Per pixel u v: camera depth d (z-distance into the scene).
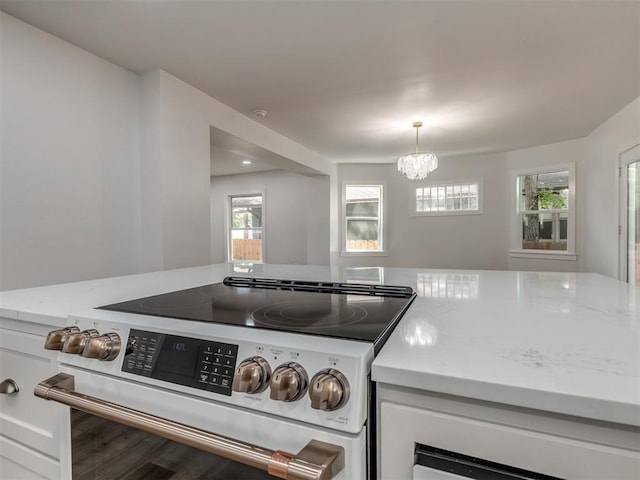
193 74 2.65
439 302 0.99
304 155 4.85
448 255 5.62
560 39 2.20
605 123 3.84
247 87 2.88
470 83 2.83
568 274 1.60
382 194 5.99
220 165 6.05
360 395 0.51
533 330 0.70
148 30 2.08
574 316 0.81
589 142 4.30
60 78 2.16
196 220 2.86
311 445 0.52
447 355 0.56
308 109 3.37
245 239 7.10
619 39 2.21
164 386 0.65
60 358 0.79
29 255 2.00
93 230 2.33
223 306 0.91
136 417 0.65
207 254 2.96
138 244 2.62
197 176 2.88
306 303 0.95
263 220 6.79
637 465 0.41
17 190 1.95
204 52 2.34
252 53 2.35
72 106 2.22
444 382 0.48
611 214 3.77
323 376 0.52
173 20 1.99
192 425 0.62
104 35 2.13
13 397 0.94
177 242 2.68
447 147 4.88
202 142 2.95
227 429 0.59
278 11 1.92
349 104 3.25
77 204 2.25
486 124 3.88
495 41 2.23
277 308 0.88
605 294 1.09
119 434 0.73
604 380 0.46
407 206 5.88
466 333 0.68
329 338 0.62
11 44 1.92
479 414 0.49
